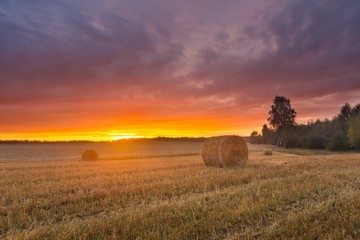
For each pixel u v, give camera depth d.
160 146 77.81
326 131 79.06
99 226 6.57
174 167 19.33
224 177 13.27
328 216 6.91
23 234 6.30
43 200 9.74
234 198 8.85
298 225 6.43
